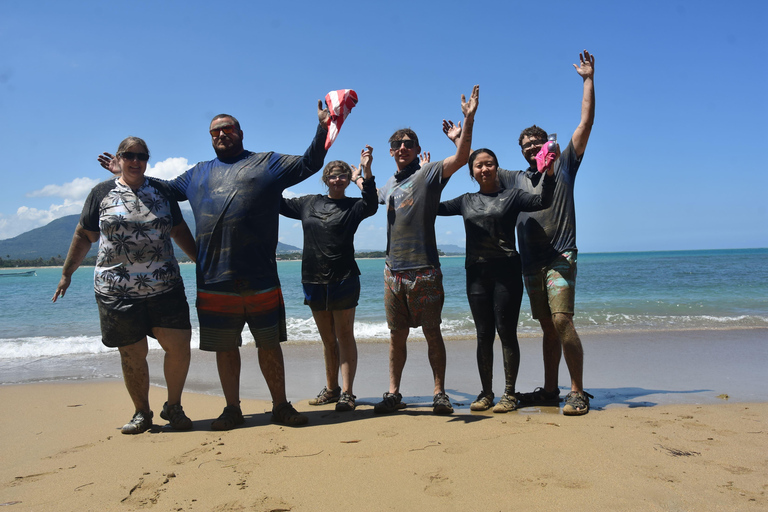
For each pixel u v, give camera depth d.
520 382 5.09
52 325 11.83
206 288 3.43
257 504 2.20
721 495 2.19
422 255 3.81
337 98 3.30
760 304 12.83
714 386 4.71
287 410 3.57
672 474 2.43
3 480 2.57
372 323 10.37
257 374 5.83
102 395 4.79
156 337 3.49
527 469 2.52
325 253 4.16
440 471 2.52
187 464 2.73
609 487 2.28
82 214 3.49
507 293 3.82
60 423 3.75
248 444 3.05
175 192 3.63
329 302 4.14
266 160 3.50
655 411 3.72
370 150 3.96
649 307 12.59
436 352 3.88
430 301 3.82
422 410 3.96
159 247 3.43
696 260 57.19
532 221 3.91
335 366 4.41
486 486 2.33
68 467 2.75
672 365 5.78
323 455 2.81
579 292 17.70
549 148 3.44
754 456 2.67
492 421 3.48
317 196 4.40
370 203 3.96
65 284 3.53
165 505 2.21
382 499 2.22
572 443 2.90
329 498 2.24
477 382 5.20
